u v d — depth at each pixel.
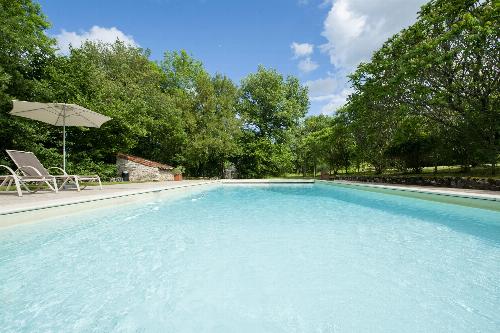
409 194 9.70
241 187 17.08
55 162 13.84
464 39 9.67
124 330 2.24
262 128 29.94
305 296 2.85
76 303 2.70
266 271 3.53
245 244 4.71
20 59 12.30
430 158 15.27
